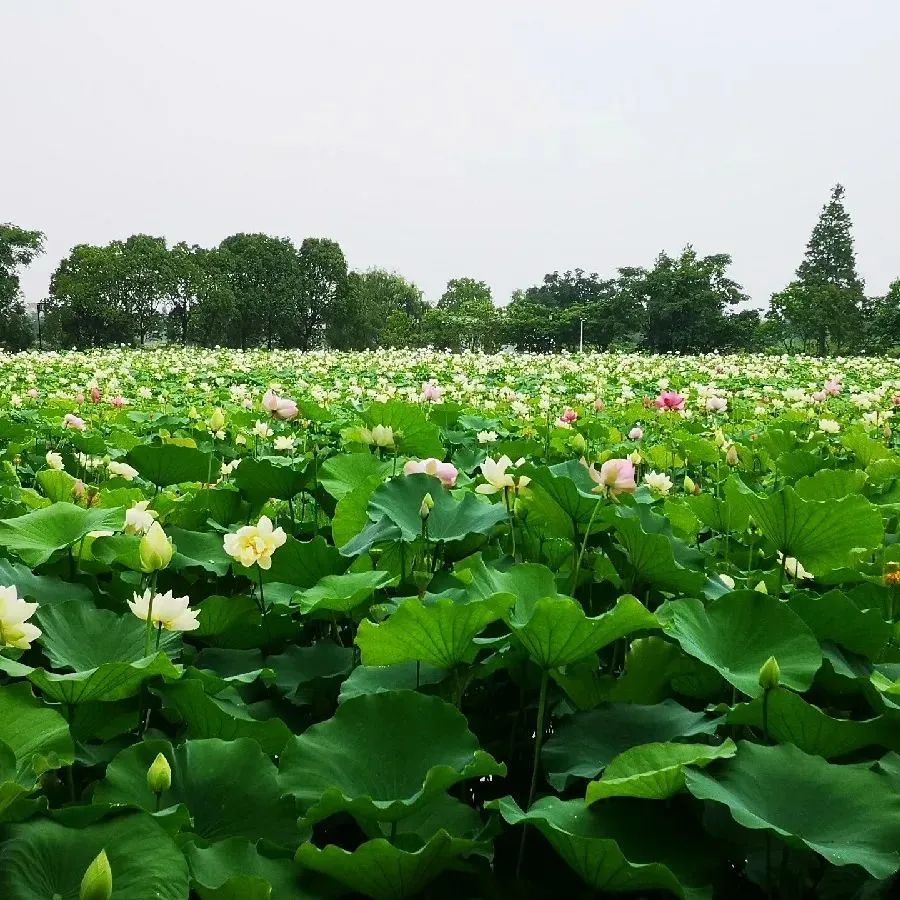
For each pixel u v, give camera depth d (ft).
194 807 6.30
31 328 211.82
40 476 14.33
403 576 10.69
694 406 37.81
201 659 9.16
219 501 14.07
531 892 6.25
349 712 7.00
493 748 8.14
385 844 5.39
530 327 229.66
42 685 7.06
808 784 6.37
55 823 5.33
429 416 26.94
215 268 227.81
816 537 10.51
